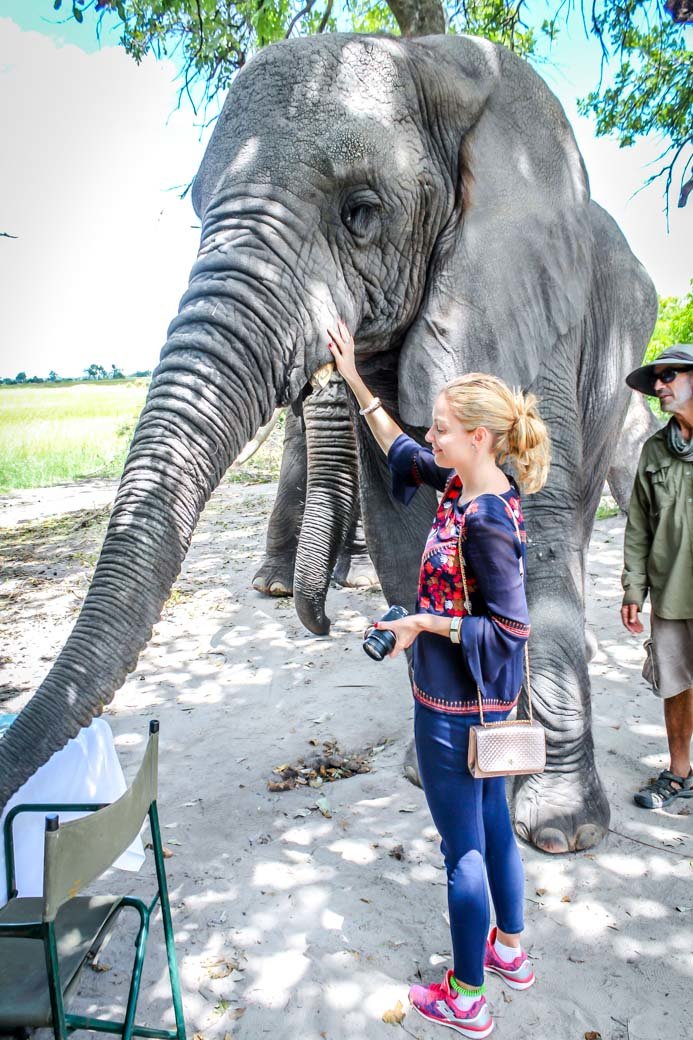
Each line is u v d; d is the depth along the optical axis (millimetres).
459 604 2338
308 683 5523
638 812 3701
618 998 2656
